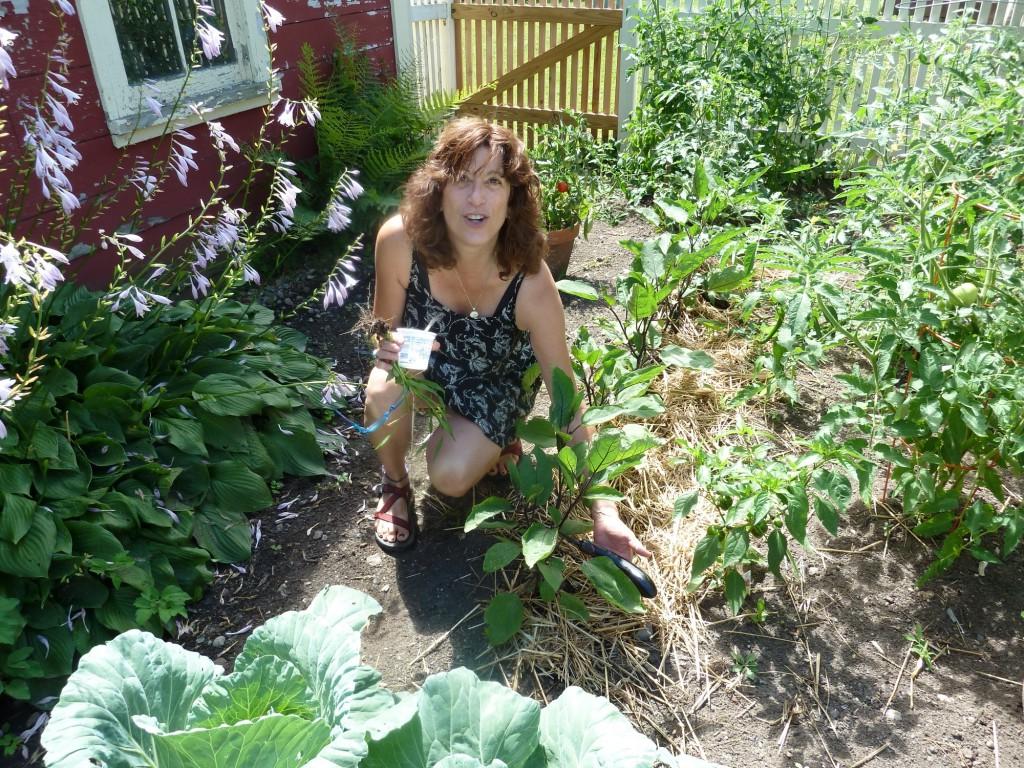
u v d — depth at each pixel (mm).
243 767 1364
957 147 3154
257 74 4473
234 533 2736
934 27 5715
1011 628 2410
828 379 3664
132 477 2668
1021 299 2537
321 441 3271
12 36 2129
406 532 2691
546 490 2363
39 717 2150
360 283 4664
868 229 3391
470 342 2607
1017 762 2027
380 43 5523
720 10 5797
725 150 5090
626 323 3248
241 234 4055
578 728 1595
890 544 2736
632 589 2221
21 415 2510
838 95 6020
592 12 6684
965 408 2227
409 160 4766
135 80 3875
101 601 2342
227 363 3162
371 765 1433
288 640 1684
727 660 2332
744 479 2371
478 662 2322
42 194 3459
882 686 2246
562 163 4867
